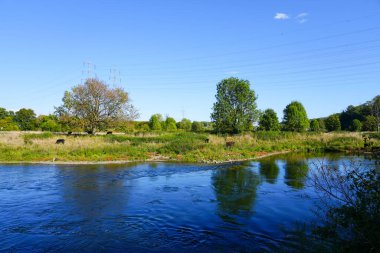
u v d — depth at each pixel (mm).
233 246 8523
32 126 74625
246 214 11430
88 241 8953
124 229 9938
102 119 50125
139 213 11648
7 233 9586
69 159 25750
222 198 13758
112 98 50125
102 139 35750
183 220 10836
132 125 54812
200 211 11867
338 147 35781
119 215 11406
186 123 77188
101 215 11406
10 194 14461
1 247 8539
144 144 33250
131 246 8594
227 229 9891
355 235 6586
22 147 29516
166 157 27625
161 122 72875
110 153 28172
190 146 31141
